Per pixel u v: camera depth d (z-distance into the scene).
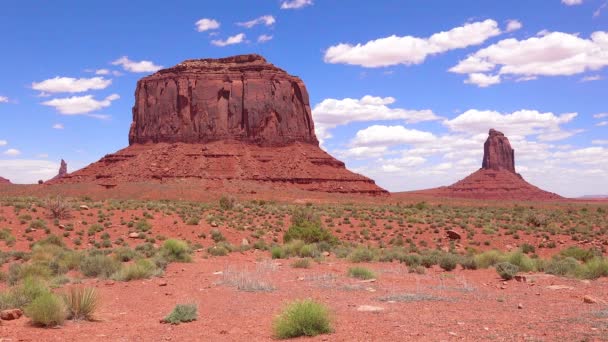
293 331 9.85
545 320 10.56
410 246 39.91
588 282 18.09
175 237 42.34
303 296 14.90
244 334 10.30
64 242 37.16
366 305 12.96
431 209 83.44
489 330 9.56
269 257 30.45
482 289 16.33
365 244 42.09
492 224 53.62
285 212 64.19
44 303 11.50
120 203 66.12
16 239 37.22
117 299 15.28
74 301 12.22
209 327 11.05
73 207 52.06
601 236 45.62
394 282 18.27
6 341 9.80
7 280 19.17
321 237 38.72
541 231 48.62
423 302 13.52
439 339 8.91
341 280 18.56
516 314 11.49
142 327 11.22
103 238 39.62
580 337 8.82
